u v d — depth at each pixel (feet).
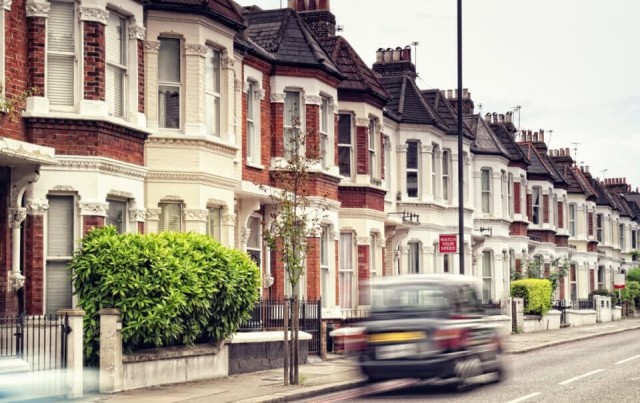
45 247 65.98
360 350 62.90
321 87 100.78
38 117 65.41
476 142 155.12
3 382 55.16
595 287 219.82
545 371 79.10
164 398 59.67
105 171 68.13
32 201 65.16
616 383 67.97
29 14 65.87
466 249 144.66
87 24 67.82
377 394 64.54
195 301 66.13
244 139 92.27
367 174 110.52
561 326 159.74
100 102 67.92
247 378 72.59
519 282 146.72
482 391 64.18
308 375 75.92
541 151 199.21
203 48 80.12
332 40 112.98
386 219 118.52
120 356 62.28
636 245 279.08
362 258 109.70
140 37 73.82
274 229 85.61
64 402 57.67
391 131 126.31
